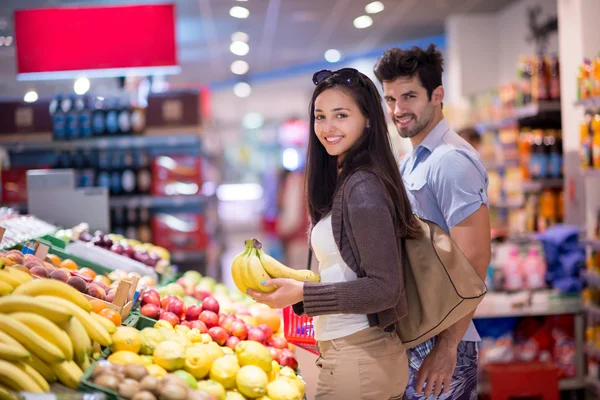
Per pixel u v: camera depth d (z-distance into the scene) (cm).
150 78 834
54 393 178
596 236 468
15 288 211
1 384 175
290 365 264
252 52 1272
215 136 971
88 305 214
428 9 916
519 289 491
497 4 883
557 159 566
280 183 1447
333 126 217
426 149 280
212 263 808
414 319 233
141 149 735
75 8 593
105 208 481
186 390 186
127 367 191
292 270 217
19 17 593
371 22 1014
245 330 269
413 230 225
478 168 265
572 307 480
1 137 674
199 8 877
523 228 602
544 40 788
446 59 1162
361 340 215
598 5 509
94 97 697
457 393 272
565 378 482
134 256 382
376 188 208
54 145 678
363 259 204
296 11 922
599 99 425
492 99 677
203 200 695
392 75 277
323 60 1420
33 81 1074
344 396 215
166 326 253
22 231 345
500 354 473
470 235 259
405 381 226
